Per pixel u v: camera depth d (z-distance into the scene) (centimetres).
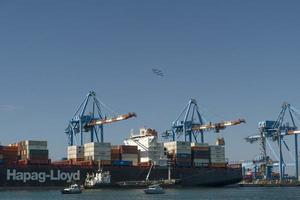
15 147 17525
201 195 14912
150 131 19388
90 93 19825
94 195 14600
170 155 19162
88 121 19762
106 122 19275
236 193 16462
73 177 17662
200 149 19262
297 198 14175
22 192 16150
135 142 19288
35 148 17412
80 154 18438
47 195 14750
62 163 18112
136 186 17350
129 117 18625
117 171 18088
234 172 19475
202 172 19025
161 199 12975
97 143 18150
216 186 19538
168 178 18638
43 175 17338
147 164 18612
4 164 16938
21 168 17100
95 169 17888
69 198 13375
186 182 18738
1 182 16812
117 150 18538
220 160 19588
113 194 15038
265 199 13662
